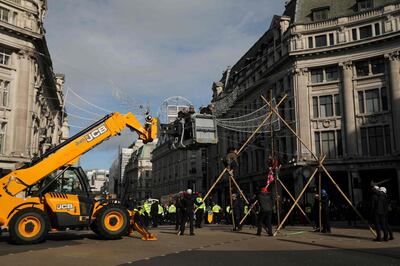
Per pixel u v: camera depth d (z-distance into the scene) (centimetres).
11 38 3503
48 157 1430
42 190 1391
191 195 1623
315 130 3897
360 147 3694
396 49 3581
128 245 1242
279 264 875
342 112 3822
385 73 3659
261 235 1584
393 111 3550
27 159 3450
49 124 5266
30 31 3569
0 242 1362
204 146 1748
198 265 866
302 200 3669
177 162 8869
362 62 3806
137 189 11619
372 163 3594
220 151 5950
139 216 1480
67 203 1382
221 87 6209
